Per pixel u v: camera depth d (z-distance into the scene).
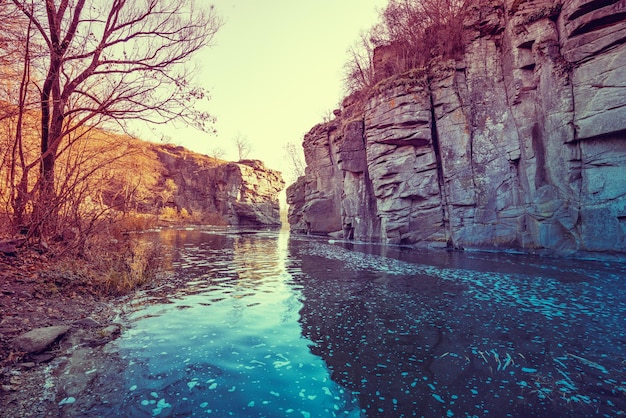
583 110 11.35
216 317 5.71
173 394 3.27
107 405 3.04
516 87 13.70
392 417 2.94
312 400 3.22
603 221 11.06
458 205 15.29
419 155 16.67
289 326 5.31
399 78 16.81
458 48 16.14
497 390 3.40
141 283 8.11
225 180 57.84
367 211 20.17
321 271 10.25
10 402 2.97
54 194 8.98
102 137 10.70
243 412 3.00
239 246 18.52
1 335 4.09
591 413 2.99
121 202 12.86
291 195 37.72
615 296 6.95
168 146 62.69
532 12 12.93
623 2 10.37
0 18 6.29
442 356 4.21
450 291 7.52
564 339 4.72
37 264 7.28
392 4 21.53
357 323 5.45
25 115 8.66
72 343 4.38
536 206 12.88
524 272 9.44
